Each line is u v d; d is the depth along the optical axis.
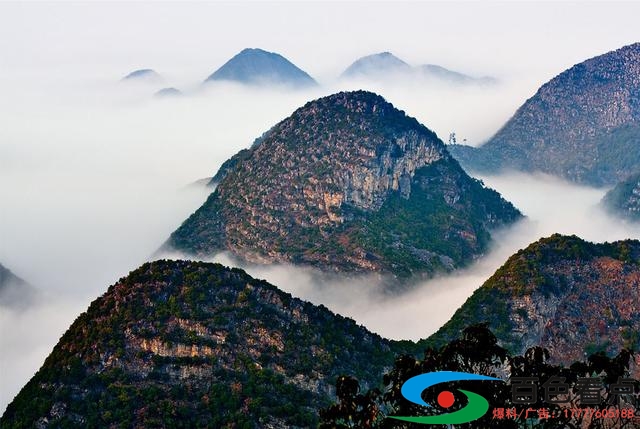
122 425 165.62
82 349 182.00
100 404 170.75
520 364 122.12
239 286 198.50
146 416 167.75
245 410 170.25
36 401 171.88
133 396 171.88
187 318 186.25
